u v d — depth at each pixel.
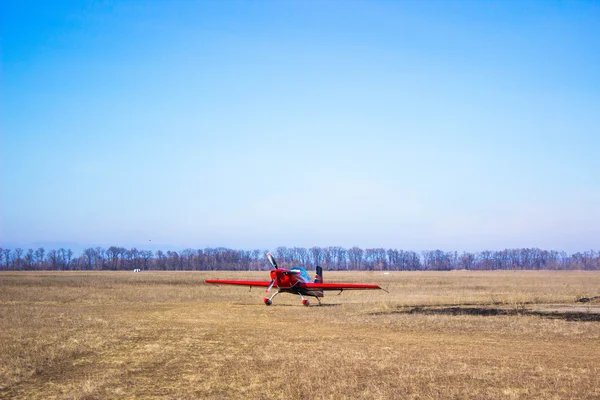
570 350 12.96
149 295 32.81
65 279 63.28
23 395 8.83
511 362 11.38
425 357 11.94
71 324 17.50
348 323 18.33
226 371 10.56
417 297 32.25
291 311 23.08
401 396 8.68
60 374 10.38
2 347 12.80
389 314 21.33
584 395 8.70
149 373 10.42
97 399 8.62
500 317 19.73
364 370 10.58
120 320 18.97
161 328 16.77
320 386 9.34
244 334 15.59
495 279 76.12
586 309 22.38
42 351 12.38
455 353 12.49
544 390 9.01
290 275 27.42
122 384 9.56
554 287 45.91
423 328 16.92
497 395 8.71
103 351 12.70
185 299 30.34
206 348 13.16
